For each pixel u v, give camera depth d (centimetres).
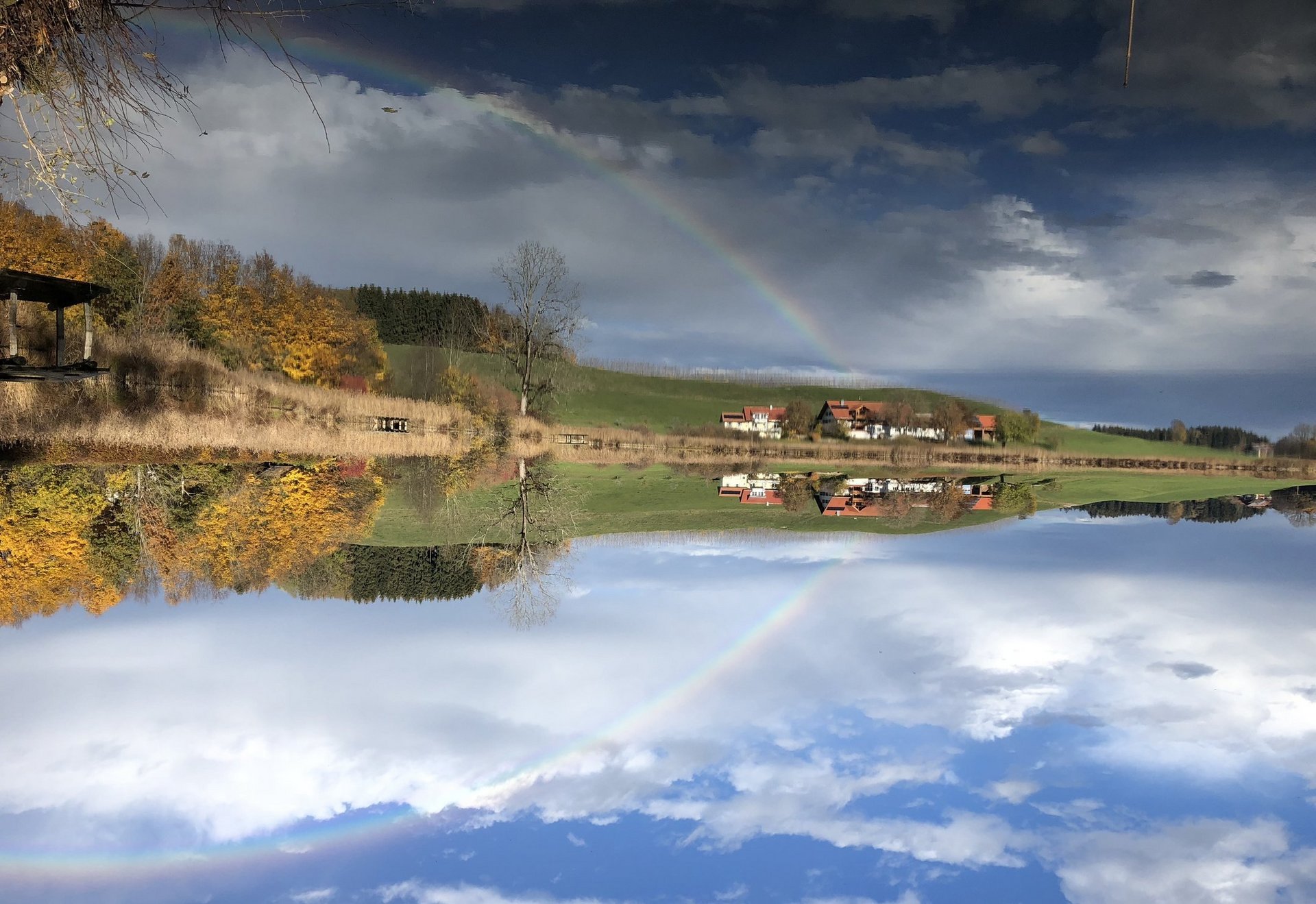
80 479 3200
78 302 2141
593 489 5406
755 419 13075
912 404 15500
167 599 1981
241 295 7881
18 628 1727
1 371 2042
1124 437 14462
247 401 5916
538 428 7994
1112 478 9144
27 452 3406
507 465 6075
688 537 3709
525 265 7719
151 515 2858
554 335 7831
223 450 4350
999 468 10562
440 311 12581
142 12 942
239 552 2533
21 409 3519
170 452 3984
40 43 905
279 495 3675
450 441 6844
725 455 9925
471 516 3856
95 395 4212
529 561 2931
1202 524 4544
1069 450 13088
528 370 7988
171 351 5678
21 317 3519
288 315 8156
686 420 12812
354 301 12519
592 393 13375
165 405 4919
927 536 3831
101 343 4719
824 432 12962
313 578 2345
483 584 2516
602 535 3653
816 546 3466
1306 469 12206
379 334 12244
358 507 3725
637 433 10094
